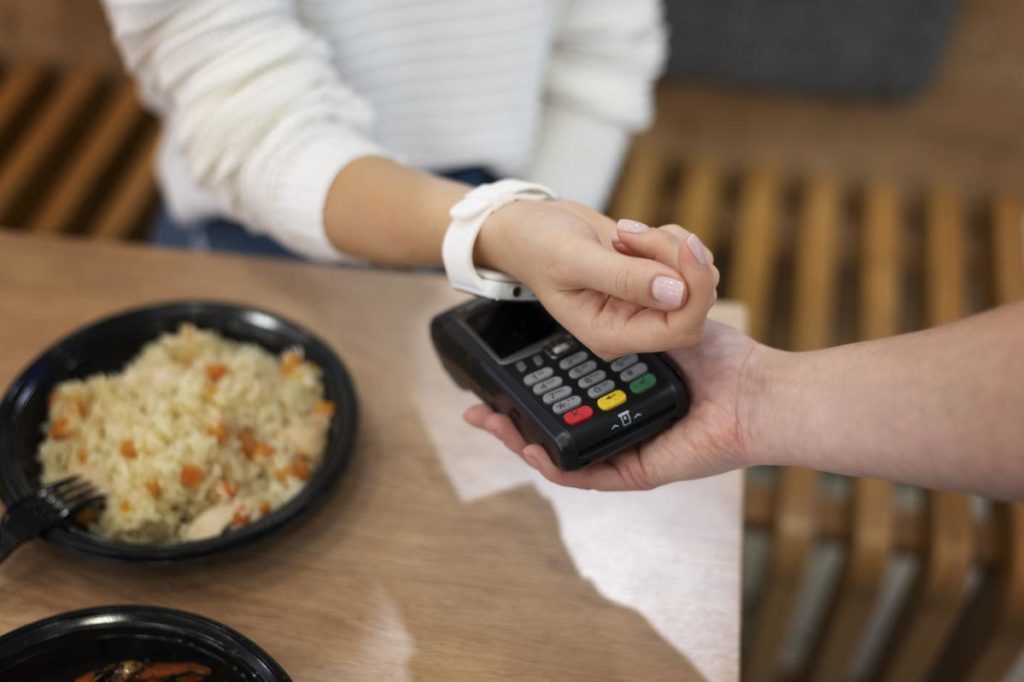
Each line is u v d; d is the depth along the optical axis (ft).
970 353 1.59
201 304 2.45
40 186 4.39
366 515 2.18
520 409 1.87
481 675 1.90
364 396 2.43
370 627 1.97
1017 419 1.52
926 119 4.58
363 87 3.18
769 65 4.49
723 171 4.75
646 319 1.71
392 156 2.64
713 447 1.87
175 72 2.65
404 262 2.46
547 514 2.19
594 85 3.74
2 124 4.51
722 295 4.59
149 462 2.11
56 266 2.72
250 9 2.59
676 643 1.96
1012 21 4.29
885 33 4.28
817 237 4.30
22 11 4.67
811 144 4.69
